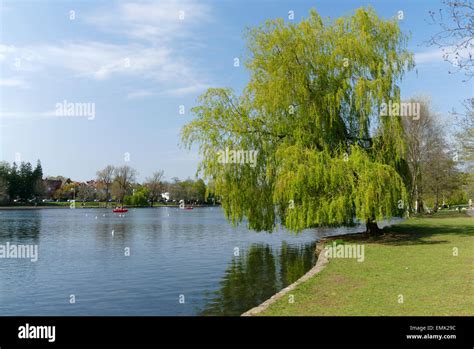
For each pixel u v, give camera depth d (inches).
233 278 654.5
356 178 802.2
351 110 888.3
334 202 783.1
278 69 882.1
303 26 901.2
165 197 5561.0
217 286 602.9
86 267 800.9
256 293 550.9
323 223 850.1
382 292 417.4
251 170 884.0
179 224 2105.1
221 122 895.1
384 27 905.5
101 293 589.0
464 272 502.6
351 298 399.9
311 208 797.2
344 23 922.7
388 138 877.2
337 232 1407.5
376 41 899.4
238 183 879.7
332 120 874.1
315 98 877.8
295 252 927.7
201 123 892.0
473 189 1563.7
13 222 2252.7
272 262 798.5
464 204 3024.1
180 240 1273.4
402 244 797.9
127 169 4702.3
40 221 2353.6
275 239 1245.7
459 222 1374.3
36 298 568.7
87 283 656.4
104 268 786.2
